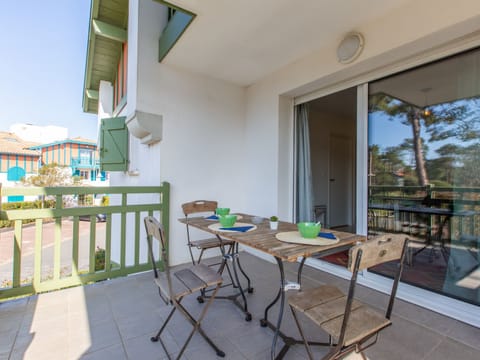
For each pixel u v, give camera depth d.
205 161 3.42
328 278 2.74
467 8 1.71
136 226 2.80
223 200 3.58
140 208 2.81
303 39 2.56
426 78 2.15
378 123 2.49
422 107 2.17
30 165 16.16
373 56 2.23
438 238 2.07
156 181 3.17
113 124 4.67
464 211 1.93
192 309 2.07
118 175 5.35
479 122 1.86
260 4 2.07
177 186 3.18
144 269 2.82
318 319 1.21
